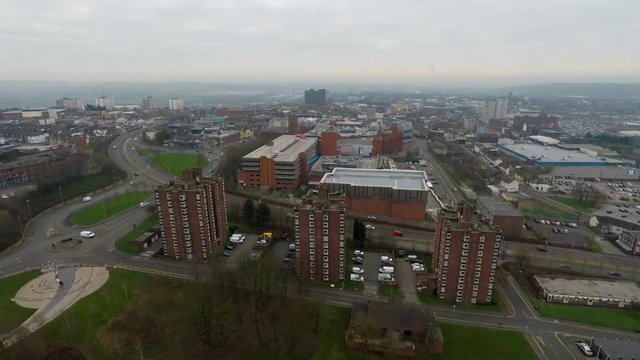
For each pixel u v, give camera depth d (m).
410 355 116.25
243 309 134.38
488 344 122.00
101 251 176.88
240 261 158.38
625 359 110.94
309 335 123.88
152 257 172.00
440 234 155.00
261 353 114.88
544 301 145.88
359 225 182.62
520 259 169.50
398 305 129.50
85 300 137.50
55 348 110.12
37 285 147.50
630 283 153.62
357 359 115.12
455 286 144.00
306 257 154.12
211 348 115.94
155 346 115.81
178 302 137.50
